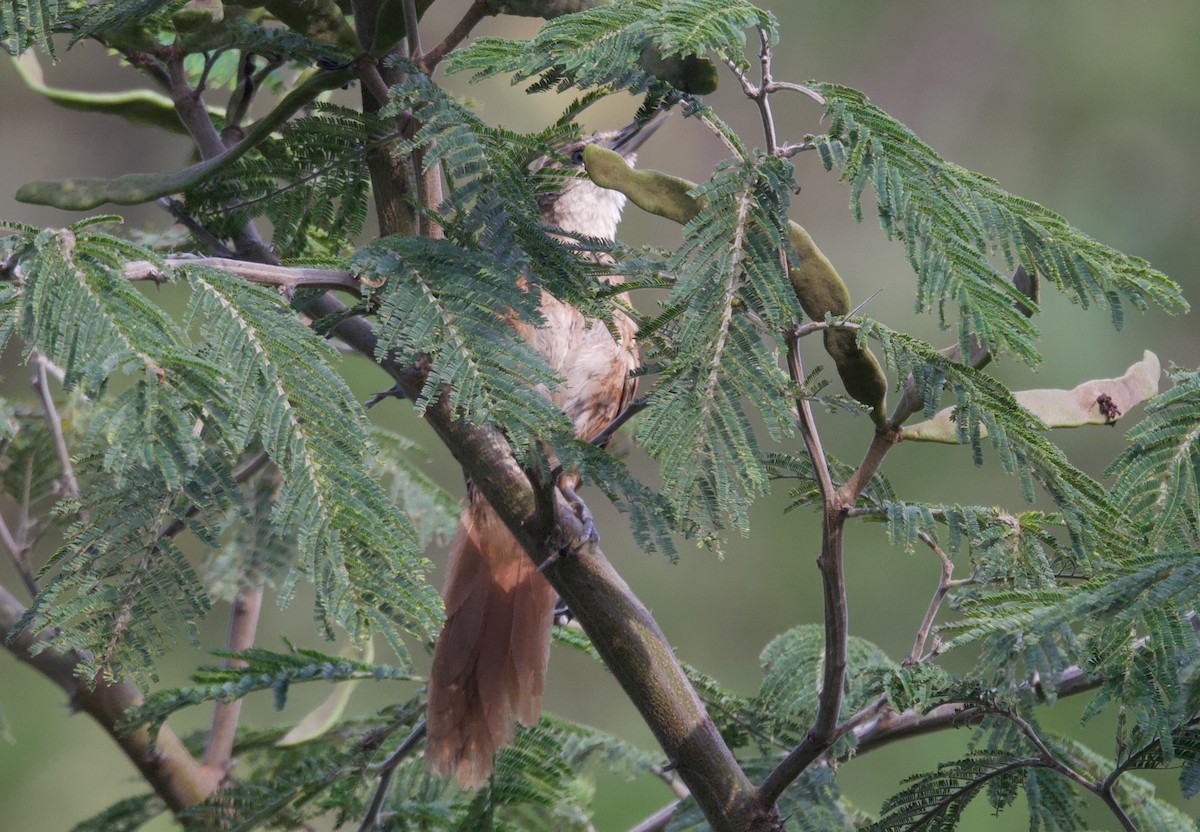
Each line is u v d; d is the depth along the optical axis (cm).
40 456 671
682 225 388
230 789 556
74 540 373
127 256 334
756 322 354
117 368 305
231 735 648
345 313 381
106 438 307
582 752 595
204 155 530
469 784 534
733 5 352
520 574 555
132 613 369
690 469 339
